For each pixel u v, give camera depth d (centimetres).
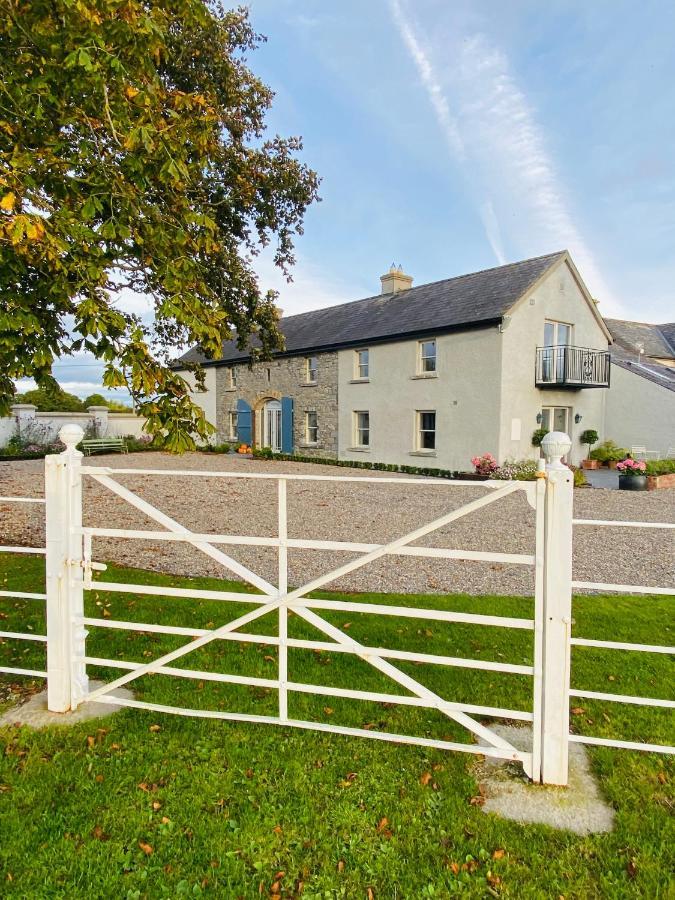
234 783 236
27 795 225
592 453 1752
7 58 291
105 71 278
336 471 1589
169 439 317
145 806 220
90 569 290
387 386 1730
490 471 1385
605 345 1741
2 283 270
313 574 562
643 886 182
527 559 230
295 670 347
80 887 181
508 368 1441
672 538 750
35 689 318
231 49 782
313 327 2141
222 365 2473
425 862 193
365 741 270
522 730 285
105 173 304
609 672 345
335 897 178
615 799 226
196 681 332
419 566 598
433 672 347
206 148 438
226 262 783
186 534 272
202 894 179
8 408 335
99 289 376
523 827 210
